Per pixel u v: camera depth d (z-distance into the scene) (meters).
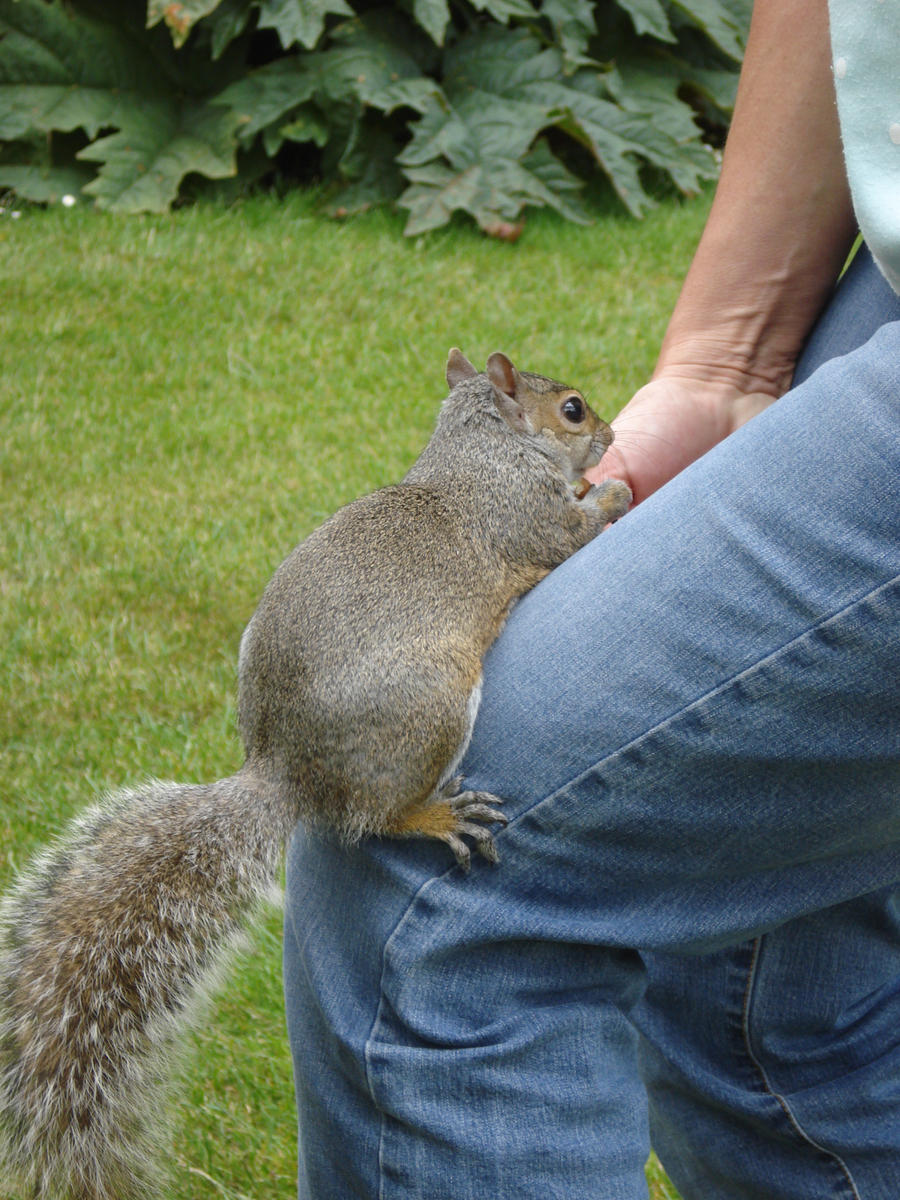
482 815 1.88
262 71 10.32
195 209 10.09
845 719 1.72
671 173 10.53
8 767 4.71
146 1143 2.31
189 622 5.69
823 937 2.28
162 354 8.25
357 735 2.22
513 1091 1.82
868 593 1.65
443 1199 1.83
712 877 1.90
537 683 1.86
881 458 1.65
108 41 10.37
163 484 6.82
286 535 6.35
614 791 1.80
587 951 1.91
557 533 2.78
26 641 5.46
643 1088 2.01
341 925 2.02
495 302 9.07
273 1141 3.23
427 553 2.51
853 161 1.70
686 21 11.15
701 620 1.75
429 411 7.64
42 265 9.13
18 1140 2.24
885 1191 2.32
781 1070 2.36
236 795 2.32
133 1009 2.24
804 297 2.74
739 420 2.80
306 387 7.96
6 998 2.26
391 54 10.43
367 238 9.94
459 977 1.88
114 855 2.33
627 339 8.49
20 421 7.33
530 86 10.51
